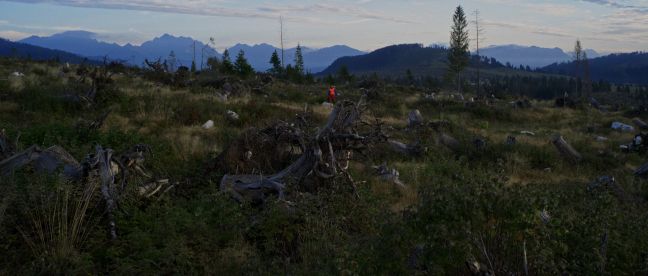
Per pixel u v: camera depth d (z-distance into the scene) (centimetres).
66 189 719
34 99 1941
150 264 621
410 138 2003
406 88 5775
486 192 453
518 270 471
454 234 443
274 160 1152
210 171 1144
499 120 3238
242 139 1154
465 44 6912
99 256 655
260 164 1136
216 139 1619
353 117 1051
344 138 999
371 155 1456
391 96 3900
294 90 3703
